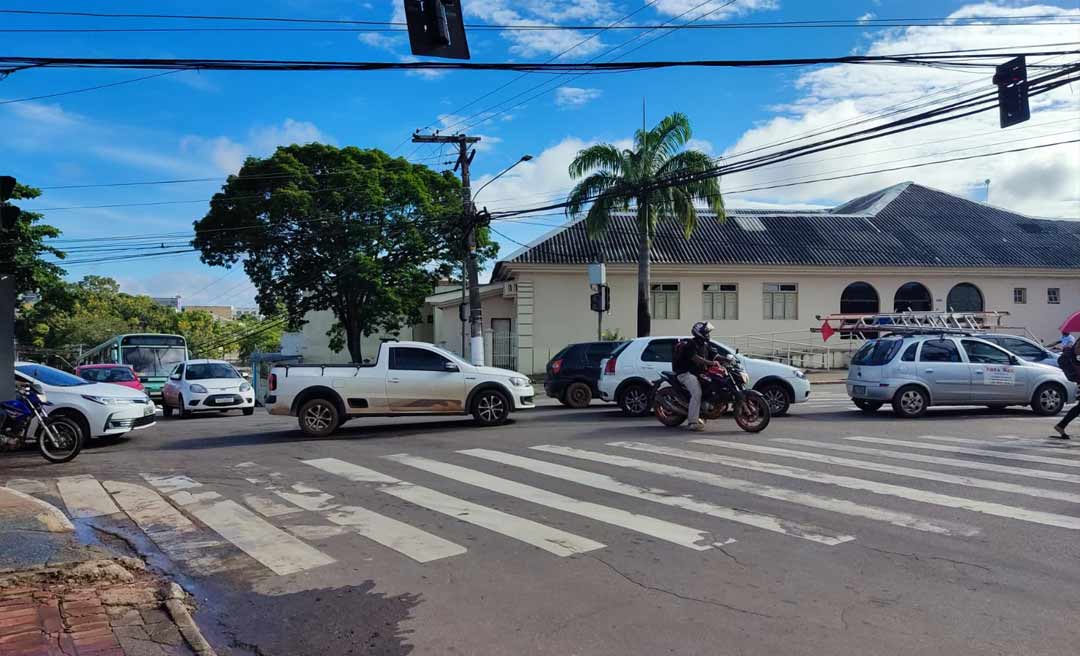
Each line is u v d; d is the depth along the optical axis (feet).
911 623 14.16
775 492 24.85
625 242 98.43
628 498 24.43
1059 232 115.14
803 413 48.70
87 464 33.71
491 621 14.78
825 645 13.29
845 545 18.99
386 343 43.42
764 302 100.32
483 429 42.39
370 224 97.35
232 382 63.00
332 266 96.99
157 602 16.03
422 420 48.67
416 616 15.19
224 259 96.78
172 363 89.35
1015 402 46.29
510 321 105.70
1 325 19.77
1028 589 15.76
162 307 210.38
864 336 91.91
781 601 15.38
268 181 94.58
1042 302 106.32
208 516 23.58
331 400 41.73
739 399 38.73
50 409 36.19
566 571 17.52
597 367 56.54
